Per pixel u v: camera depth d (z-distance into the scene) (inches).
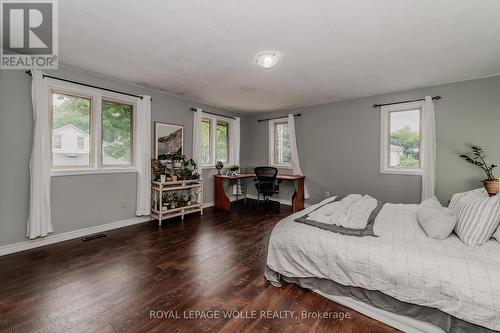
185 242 116.6
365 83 135.4
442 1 64.4
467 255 55.6
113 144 138.0
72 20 75.4
